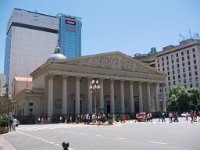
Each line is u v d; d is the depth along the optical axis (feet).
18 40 542.57
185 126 134.62
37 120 246.06
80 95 294.66
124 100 324.80
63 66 265.75
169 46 531.50
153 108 346.74
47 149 61.93
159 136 80.79
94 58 289.12
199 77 427.33
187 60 451.12
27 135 109.60
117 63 307.37
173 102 369.50
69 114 262.67
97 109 297.12
